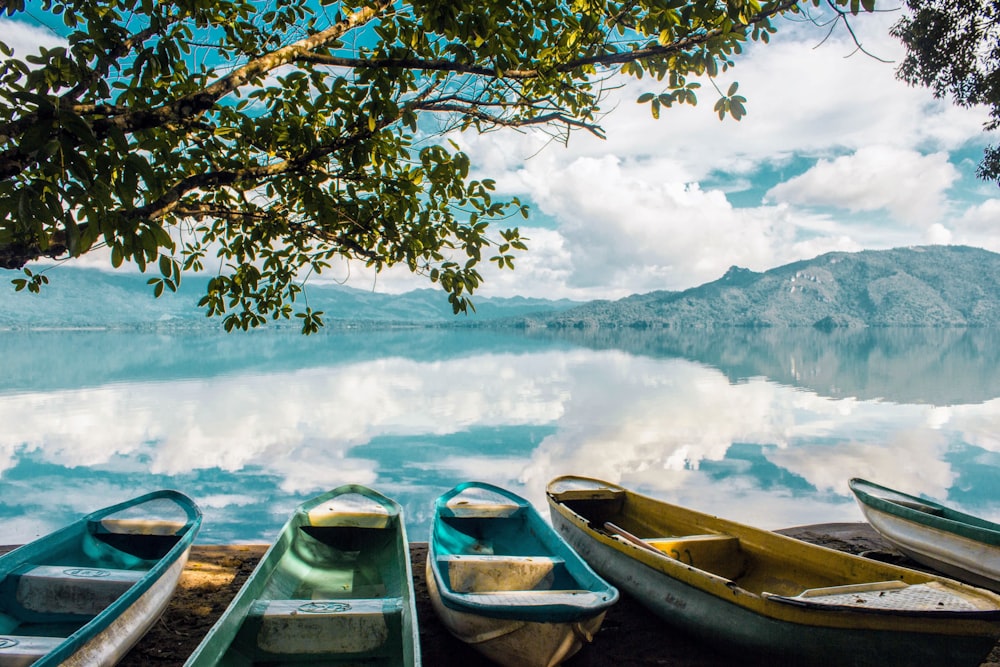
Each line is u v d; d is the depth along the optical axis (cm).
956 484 1410
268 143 316
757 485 1393
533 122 335
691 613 414
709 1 275
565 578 450
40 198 187
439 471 1495
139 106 279
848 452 1719
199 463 1539
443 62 281
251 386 3106
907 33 960
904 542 559
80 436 1808
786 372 4472
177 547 433
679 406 2555
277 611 375
